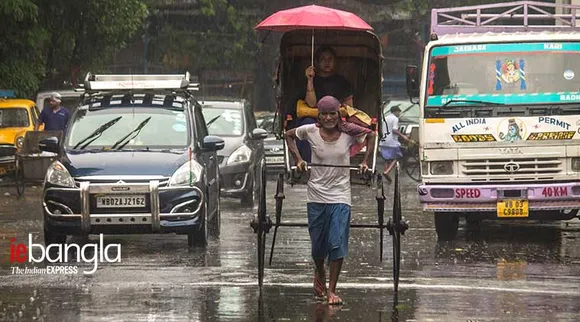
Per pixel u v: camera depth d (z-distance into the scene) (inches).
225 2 2807.6
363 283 762.8
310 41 820.6
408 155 1991.9
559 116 999.0
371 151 679.1
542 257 906.7
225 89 2898.6
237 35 2856.8
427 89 1014.4
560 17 1107.9
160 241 1018.7
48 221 932.0
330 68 779.4
